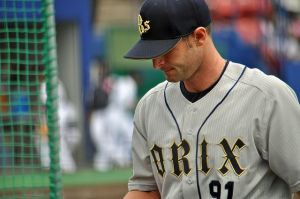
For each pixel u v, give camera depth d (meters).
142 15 8.31
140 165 9.51
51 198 11.09
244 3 34.25
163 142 8.80
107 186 28.31
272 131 8.02
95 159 32.59
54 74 11.02
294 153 8.02
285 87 8.23
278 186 8.43
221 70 8.49
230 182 8.11
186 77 8.27
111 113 32.88
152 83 36.22
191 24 8.09
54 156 11.07
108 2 44.31
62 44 34.03
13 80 19.75
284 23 32.06
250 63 33.41
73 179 29.89
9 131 21.53
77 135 32.44
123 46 35.91
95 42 40.31
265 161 8.24
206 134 8.33
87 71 34.12
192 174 8.39
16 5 24.72
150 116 9.04
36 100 19.08
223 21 34.75
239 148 8.12
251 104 8.15
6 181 22.66
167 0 8.14
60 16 33.50
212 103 8.38
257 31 33.28
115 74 35.62
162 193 8.95
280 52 31.73
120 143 33.12
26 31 13.83
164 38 8.10
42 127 16.59
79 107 33.62
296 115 8.12
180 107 8.71
